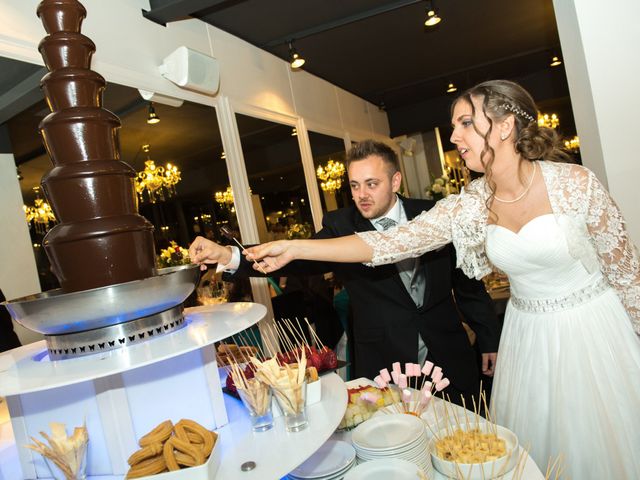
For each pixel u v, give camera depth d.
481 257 1.77
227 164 4.05
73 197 1.19
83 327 1.14
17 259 2.49
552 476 1.61
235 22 4.30
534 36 6.21
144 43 3.38
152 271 1.31
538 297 1.64
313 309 3.86
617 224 1.52
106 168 1.21
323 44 5.21
